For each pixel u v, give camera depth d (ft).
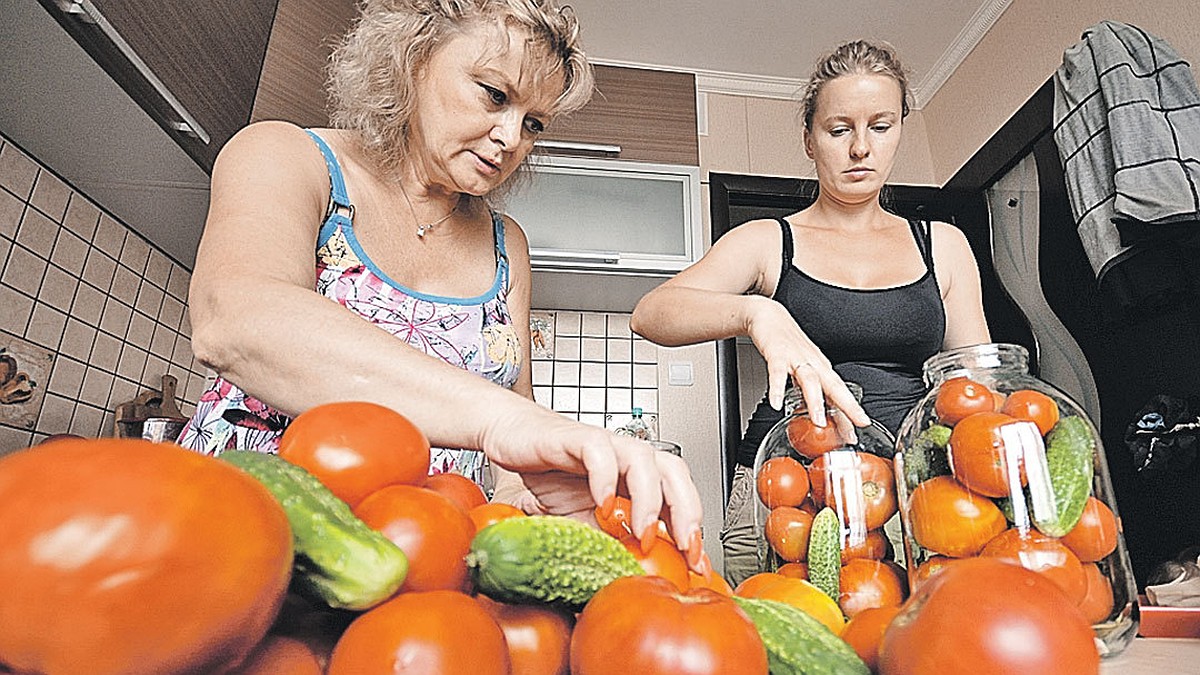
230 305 1.53
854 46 3.95
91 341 5.18
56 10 3.24
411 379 1.33
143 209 5.31
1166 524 5.50
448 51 2.61
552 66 2.71
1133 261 5.17
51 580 0.47
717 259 3.98
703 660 0.68
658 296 3.47
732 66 8.74
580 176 7.43
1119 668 1.47
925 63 8.86
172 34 4.05
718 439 7.80
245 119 5.04
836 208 4.15
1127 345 5.97
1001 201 7.85
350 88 2.80
